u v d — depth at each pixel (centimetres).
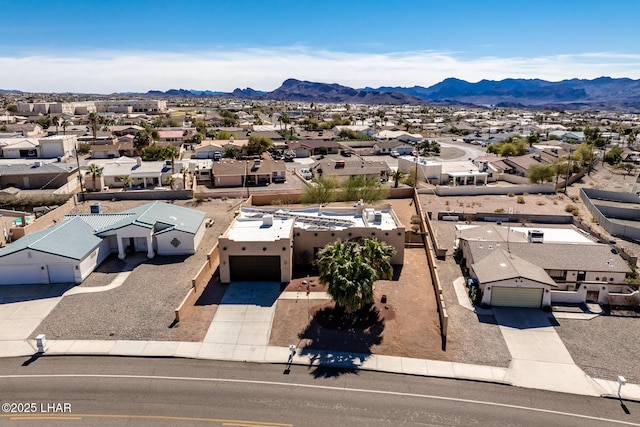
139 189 7538
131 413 2270
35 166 7538
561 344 2923
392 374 2609
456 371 2641
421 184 8462
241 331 3025
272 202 6456
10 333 2975
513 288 3372
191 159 10256
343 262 3003
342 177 8375
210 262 4016
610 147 13188
